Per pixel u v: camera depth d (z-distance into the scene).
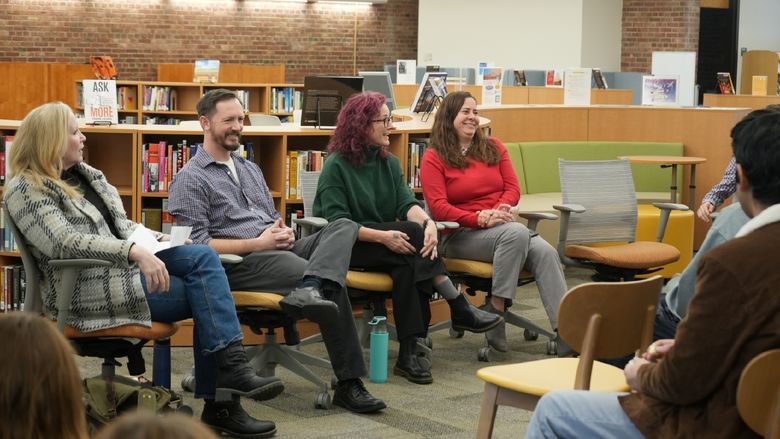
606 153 8.48
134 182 5.56
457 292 5.06
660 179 8.50
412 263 4.91
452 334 5.92
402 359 4.97
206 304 3.92
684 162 7.93
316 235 4.62
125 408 3.54
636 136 8.65
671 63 11.91
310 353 5.39
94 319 3.82
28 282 3.86
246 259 4.46
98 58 12.27
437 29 17.67
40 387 1.76
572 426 2.59
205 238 4.50
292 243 4.59
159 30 16.22
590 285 2.95
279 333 5.50
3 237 5.30
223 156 4.66
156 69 16.23
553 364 3.36
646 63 16.83
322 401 4.45
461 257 5.42
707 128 8.52
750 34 19.17
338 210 4.91
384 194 5.09
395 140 6.03
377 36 17.89
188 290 3.93
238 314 4.50
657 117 8.62
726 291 2.29
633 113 8.64
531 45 16.78
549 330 6.11
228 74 15.38
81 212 3.92
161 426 1.12
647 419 2.47
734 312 2.28
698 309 2.32
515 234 5.26
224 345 3.90
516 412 4.52
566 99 8.84
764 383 2.29
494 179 5.58
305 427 4.20
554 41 16.55
